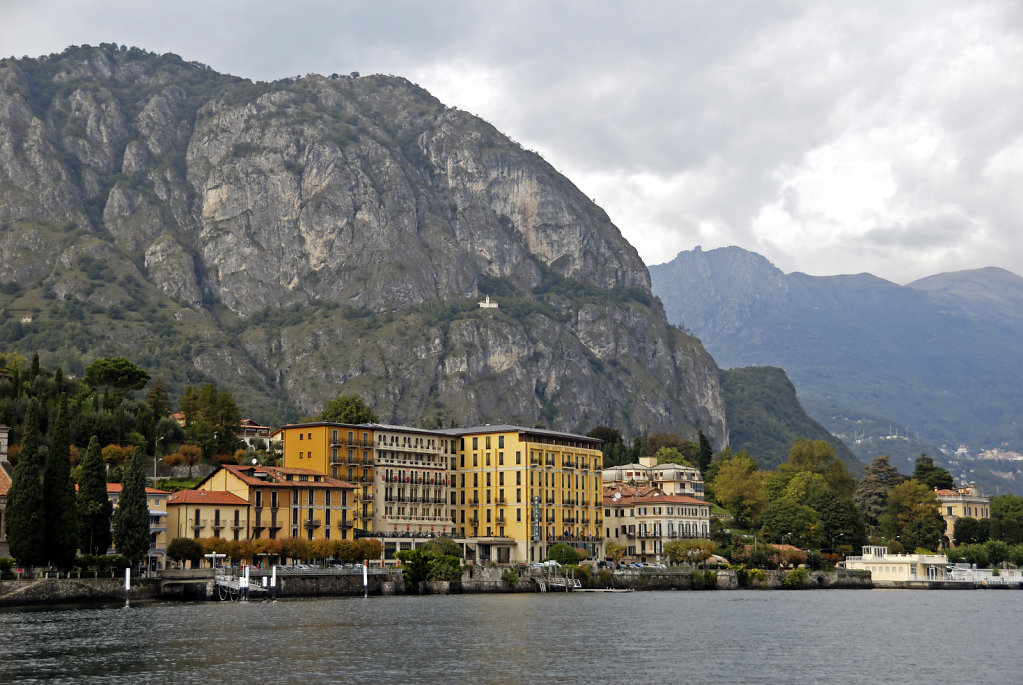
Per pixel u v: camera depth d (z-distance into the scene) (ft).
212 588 621.72
